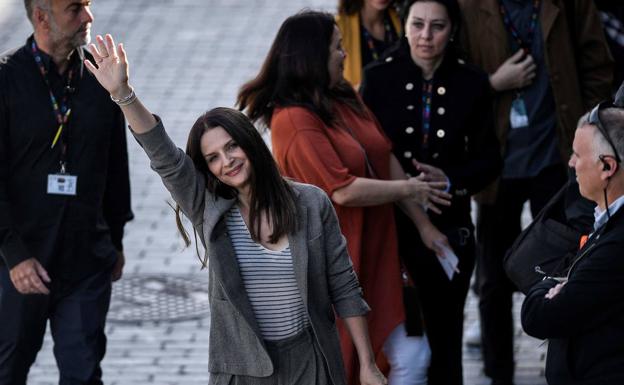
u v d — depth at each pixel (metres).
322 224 10.57
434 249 13.30
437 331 13.66
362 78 14.02
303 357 10.52
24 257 12.66
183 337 17.56
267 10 33.72
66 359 13.05
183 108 26.98
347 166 12.58
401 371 12.85
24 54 12.67
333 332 10.70
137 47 30.95
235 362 10.43
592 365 9.37
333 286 10.79
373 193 12.47
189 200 10.37
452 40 13.62
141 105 10.20
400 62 13.77
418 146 13.66
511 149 15.28
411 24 13.43
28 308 12.95
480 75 13.74
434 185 12.95
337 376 10.65
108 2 34.53
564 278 9.84
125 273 19.97
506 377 15.69
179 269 20.14
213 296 10.45
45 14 12.42
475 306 18.38
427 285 13.52
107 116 12.95
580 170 9.49
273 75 12.73
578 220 10.73
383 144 13.02
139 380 16.11
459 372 13.83
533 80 15.16
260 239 10.39
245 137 10.30
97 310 13.17
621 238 9.19
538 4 15.11
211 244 10.27
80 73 12.82
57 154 12.77
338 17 15.80
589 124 9.44
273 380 10.45
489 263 15.60
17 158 12.70
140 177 24.08
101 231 13.25
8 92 12.55
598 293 9.22
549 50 15.02
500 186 15.37
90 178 12.93
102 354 13.40
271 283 10.38
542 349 16.94
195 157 10.44
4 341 13.02
